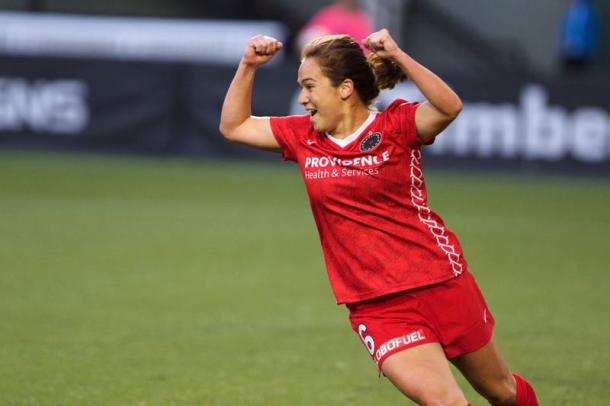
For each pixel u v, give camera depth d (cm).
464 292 1523
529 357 2372
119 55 6694
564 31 7088
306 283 3167
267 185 5247
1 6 7638
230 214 4434
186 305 2847
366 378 2198
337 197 1516
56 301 2858
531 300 2970
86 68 5906
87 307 2797
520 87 5541
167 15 7712
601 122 5475
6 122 6006
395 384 1470
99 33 6812
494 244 3841
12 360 2272
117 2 7681
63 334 2508
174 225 4144
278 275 3275
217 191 5012
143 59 5866
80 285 3066
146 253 3581
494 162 5594
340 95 1502
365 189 1502
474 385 1611
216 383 2133
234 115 1614
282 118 1611
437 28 7612
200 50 6731
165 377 2167
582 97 5481
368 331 1520
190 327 2609
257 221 4288
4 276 3164
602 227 4250
